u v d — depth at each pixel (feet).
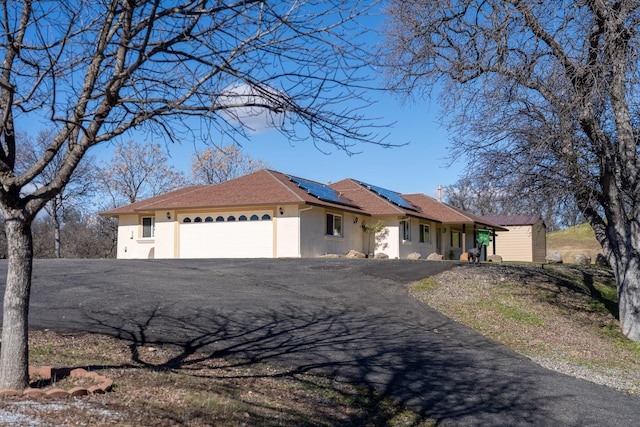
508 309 46.21
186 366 26.99
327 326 37.14
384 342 34.27
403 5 42.57
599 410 25.02
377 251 102.22
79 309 38.04
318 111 18.88
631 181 41.60
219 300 42.80
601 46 38.27
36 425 16.53
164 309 38.93
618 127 41.60
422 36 43.52
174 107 18.85
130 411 19.10
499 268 61.67
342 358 30.50
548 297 51.16
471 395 26.04
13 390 19.39
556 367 32.76
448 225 124.77
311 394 24.73
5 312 20.07
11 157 20.17
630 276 42.96
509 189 45.47
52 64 18.24
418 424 22.38
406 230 105.29
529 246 143.64
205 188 98.27
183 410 20.07
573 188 43.24
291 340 33.37
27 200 19.76
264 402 22.75
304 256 86.38
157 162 151.84
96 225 153.99
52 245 155.53
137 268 59.93
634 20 36.83
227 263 66.54
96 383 21.91
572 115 40.70
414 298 47.65
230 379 25.48
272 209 87.30
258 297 44.80
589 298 53.21
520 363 32.27
